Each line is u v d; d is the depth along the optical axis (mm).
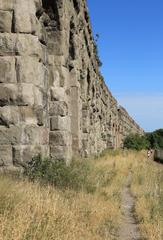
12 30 14875
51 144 19109
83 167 19797
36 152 14883
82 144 27578
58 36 19219
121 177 26141
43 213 10617
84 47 27766
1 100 14805
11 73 14797
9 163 14711
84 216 12672
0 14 14867
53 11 18844
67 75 19922
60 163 16812
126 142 65188
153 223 13602
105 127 48906
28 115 14797
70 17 21672
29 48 14883
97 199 15562
